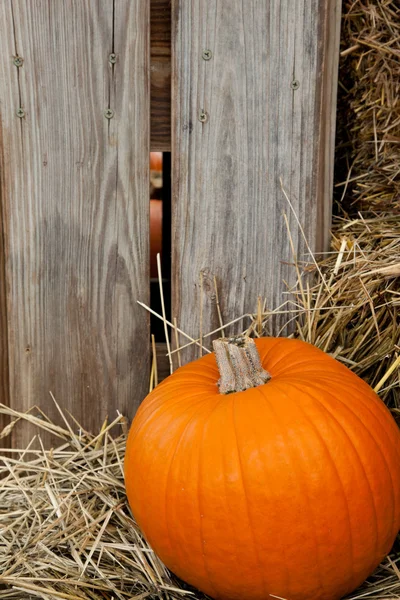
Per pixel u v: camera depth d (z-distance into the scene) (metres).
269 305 2.15
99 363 2.20
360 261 1.98
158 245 3.78
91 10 1.96
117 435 2.25
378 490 1.48
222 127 2.03
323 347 2.06
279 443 1.44
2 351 2.19
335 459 1.44
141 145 2.06
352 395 1.57
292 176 2.07
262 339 1.88
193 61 1.98
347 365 2.03
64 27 1.96
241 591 1.52
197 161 2.05
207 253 2.12
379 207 2.25
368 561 1.51
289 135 2.04
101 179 2.07
